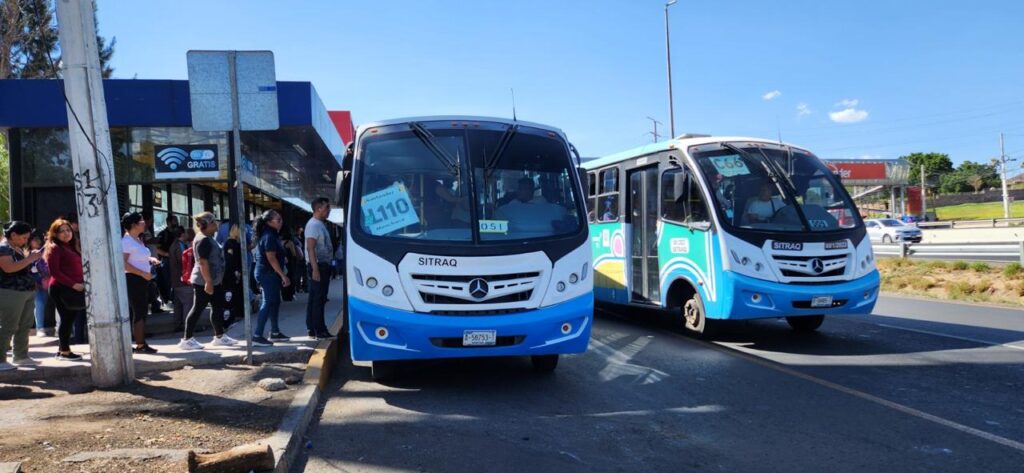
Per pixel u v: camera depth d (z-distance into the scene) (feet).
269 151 47.42
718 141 32.71
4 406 19.95
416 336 20.97
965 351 28.71
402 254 21.43
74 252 26.16
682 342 31.89
